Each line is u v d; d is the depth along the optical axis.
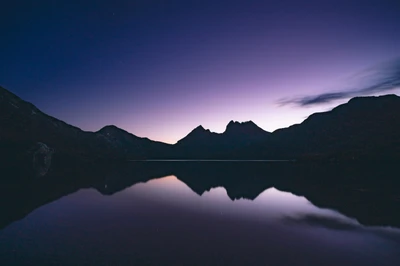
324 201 34.53
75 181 58.28
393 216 25.88
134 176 77.12
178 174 86.75
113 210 28.73
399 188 45.09
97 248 16.42
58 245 16.94
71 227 21.52
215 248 16.66
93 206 30.88
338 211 28.42
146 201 34.81
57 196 37.88
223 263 14.30
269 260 14.77
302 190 45.09
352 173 77.62
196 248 16.62
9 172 71.94
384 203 32.53
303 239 18.66
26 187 46.66
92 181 59.81
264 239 18.64
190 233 20.05
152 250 16.19
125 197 38.03
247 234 19.88
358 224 22.98
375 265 14.23
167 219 24.73
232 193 42.66
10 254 15.28
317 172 86.00
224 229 21.28
